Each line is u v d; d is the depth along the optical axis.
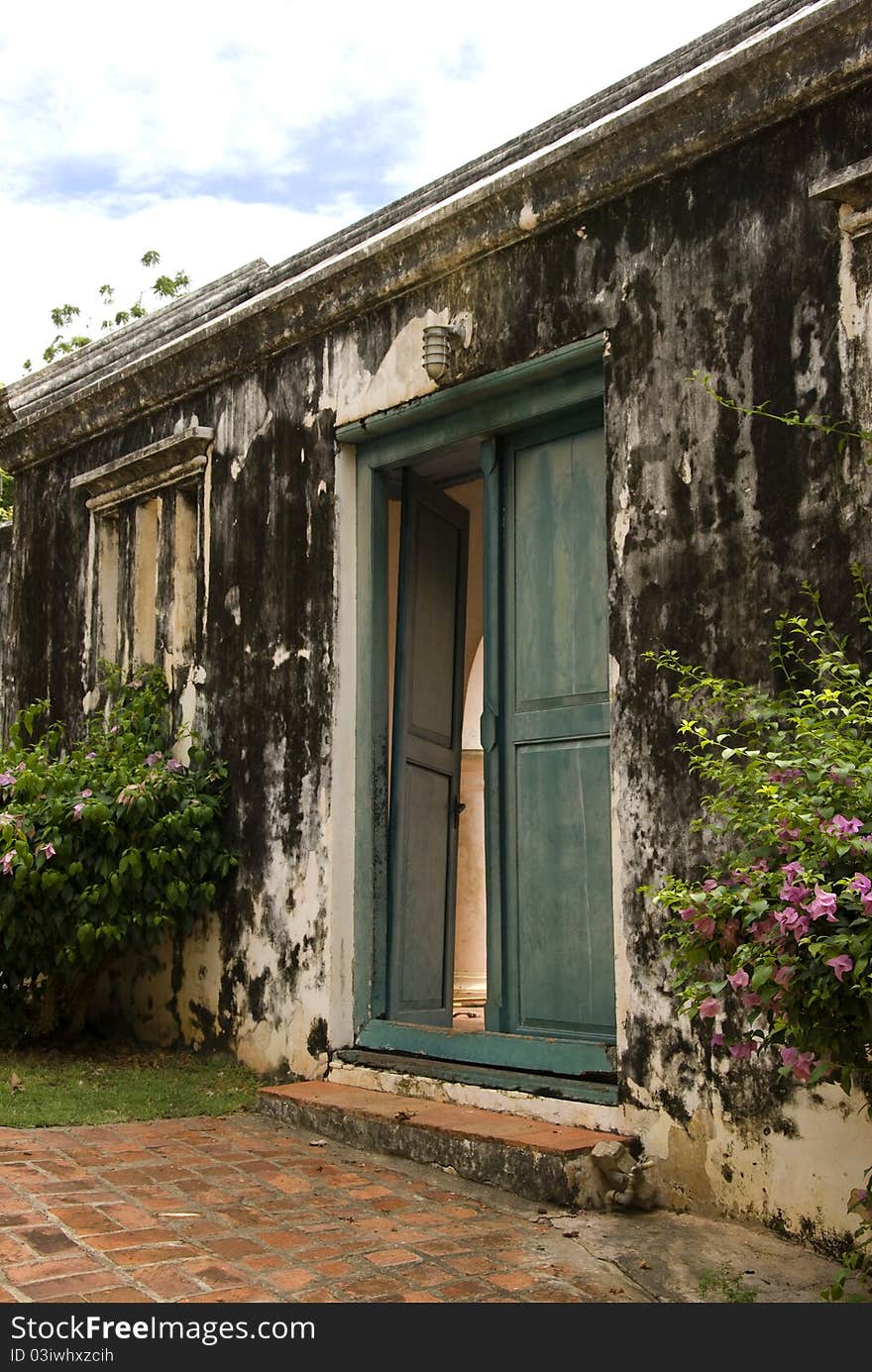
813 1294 3.50
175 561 7.34
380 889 6.04
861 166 4.06
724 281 4.56
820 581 4.15
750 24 4.91
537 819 5.44
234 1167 4.70
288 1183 4.51
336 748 6.07
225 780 6.70
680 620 4.57
